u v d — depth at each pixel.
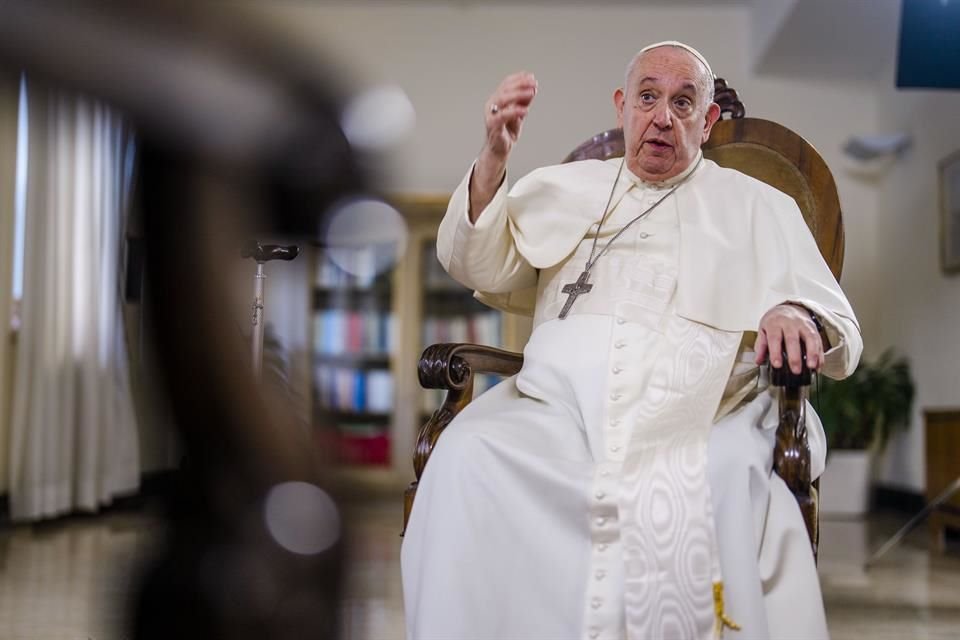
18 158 5.34
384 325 7.25
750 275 1.81
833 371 1.68
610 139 2.22
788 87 7.44
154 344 0.26
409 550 1.56
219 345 0.27
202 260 0.26
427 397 7.23
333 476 0.44
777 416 1.74
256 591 0.43
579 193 1.95
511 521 1.49
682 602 1.44
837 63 7.19
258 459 0.32
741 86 7.43
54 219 5.34
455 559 1.46
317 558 0.44
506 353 1.92
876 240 7.53
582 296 1.84
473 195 1.79
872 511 7.09
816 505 1.55
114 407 5.64
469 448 1.53
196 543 0.40
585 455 1.62
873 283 7.54
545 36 7.41
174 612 0.43
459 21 7.45
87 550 4.06
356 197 0.28
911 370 6.92
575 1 7.36
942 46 4.14
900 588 3.65
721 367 1.72
